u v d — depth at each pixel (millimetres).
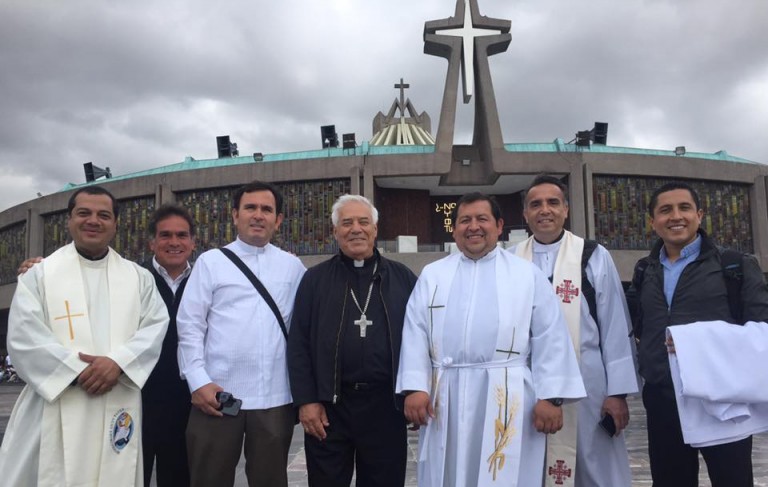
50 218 25578
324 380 3615
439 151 21984
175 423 3945
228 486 3541
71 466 3166
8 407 14047
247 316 3697
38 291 3424
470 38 22719
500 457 3248
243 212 3912
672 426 3592
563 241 4109
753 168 22938
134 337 3490
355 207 3830
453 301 3574
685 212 3588
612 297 3920
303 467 6836
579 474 3812
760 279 3410
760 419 3242
